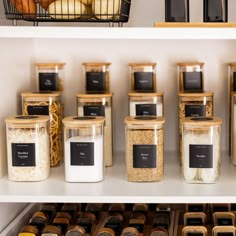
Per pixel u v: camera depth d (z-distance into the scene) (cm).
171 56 166
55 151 151
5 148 144
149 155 132
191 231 136
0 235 138
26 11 135
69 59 168
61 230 139
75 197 123
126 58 167
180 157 151
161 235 133
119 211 153
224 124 167
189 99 149
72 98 169
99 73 157
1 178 139
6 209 146
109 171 145
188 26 128
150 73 157
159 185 131
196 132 130
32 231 136
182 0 134
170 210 159
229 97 160
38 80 160
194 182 132
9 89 148
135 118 136
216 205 153
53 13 135
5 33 125
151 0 163
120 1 133
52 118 150
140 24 164
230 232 135
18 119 135
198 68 156
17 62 155
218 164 132
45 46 167
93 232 144
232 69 156
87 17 136
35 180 135
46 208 154
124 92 168
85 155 133
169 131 169
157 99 149
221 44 165
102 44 167
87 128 133
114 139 166
